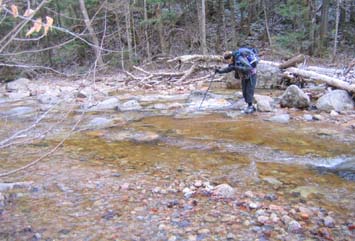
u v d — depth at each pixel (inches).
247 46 805.9
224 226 121.5
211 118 296.5
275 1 879.7
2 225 123.6
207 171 176.1
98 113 326.0
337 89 347.9
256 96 343.0
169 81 512.7
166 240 113.7
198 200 142.4
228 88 445.1
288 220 123.8
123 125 278.5
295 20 745.6
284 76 421.1
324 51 709.3
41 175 172.1
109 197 146.4
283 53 669.9
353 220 125.3
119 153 207.6
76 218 128.9
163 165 185.8
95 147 220.2
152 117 307.1
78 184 160.4
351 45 797.9
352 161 189.2
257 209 133.3
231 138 236.1
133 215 130.6
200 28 757.9
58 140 236.1
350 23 893.2
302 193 148.3
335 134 240.2
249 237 114.3
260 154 202.4
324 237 114.1
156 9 740.0
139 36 749.3
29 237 116.1
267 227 120.4
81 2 586.6
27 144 225.6
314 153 202.8
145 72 515.8
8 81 641.6
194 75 538.9
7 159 197.2
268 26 831.1
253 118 291.7
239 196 145.5
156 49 748.0
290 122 275.1
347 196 145.6
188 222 124.8
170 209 135.0
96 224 124.3
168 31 813.9
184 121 288.7
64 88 498.6
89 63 707.4
